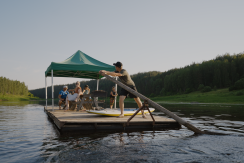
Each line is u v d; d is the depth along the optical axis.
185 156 2.78
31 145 3.58
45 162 2.59
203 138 4.10
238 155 2.83
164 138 4.10
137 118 6.16
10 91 139.50
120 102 6.21
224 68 80.44
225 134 4.51
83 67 9.12
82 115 6.92
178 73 93.00
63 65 8.85
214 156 2.78
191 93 78.38
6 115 10.68
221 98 48.38
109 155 2.84
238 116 9.49
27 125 6.53
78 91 9.29
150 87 104.88
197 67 88.38
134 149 3.17
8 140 4.05
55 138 4.20
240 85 63.53
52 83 8.93
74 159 2.68
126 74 5.74
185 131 5.06
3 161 2.66
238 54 94.38
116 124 5.58
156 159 2.65
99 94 8.58
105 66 9.99
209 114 10.81
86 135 4.51
